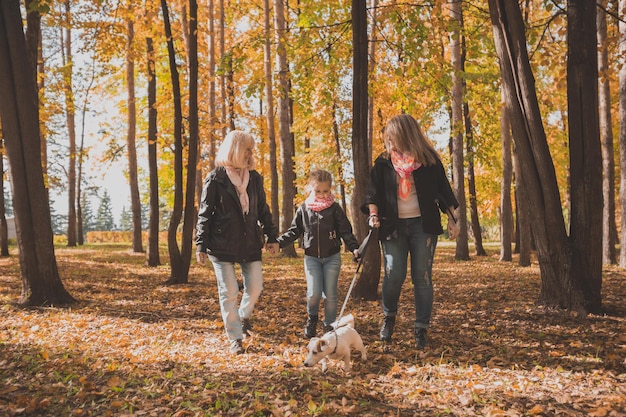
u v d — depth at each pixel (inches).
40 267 314.2
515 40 271.3
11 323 253.4
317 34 466.3
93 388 147.6
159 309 304.7
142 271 560.1
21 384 151.7
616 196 1230.3
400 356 188.5
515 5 270.7
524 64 269.6
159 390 146.6
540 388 149.3
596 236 263.9
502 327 239.6
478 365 174.1
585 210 264.5
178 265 441.7
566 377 159.8
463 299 335.0
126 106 953.5
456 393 146.2
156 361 179.6
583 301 261.3
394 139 201.3
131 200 895.1
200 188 962.7
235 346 196.5
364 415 128.9
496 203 1091.3
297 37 446.6
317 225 222.4
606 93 601.3
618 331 221.6
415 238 199.5
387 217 202.2
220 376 162.4
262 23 880.3
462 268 585.6
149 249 633.0
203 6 759.7
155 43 674.2
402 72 438.0
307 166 1039.0
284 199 786.8
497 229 1681.8
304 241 224.8
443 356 188.2
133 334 231.9
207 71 835.4
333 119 964.0
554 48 352.5
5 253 760.3
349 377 164.2
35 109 313.7
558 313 262.1
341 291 375.9
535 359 183.8
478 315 270.7
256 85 474.6
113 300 341.7
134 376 159.8
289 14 832.9
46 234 315.6
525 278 458.0
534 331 229.8
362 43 335.6
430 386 153.8
